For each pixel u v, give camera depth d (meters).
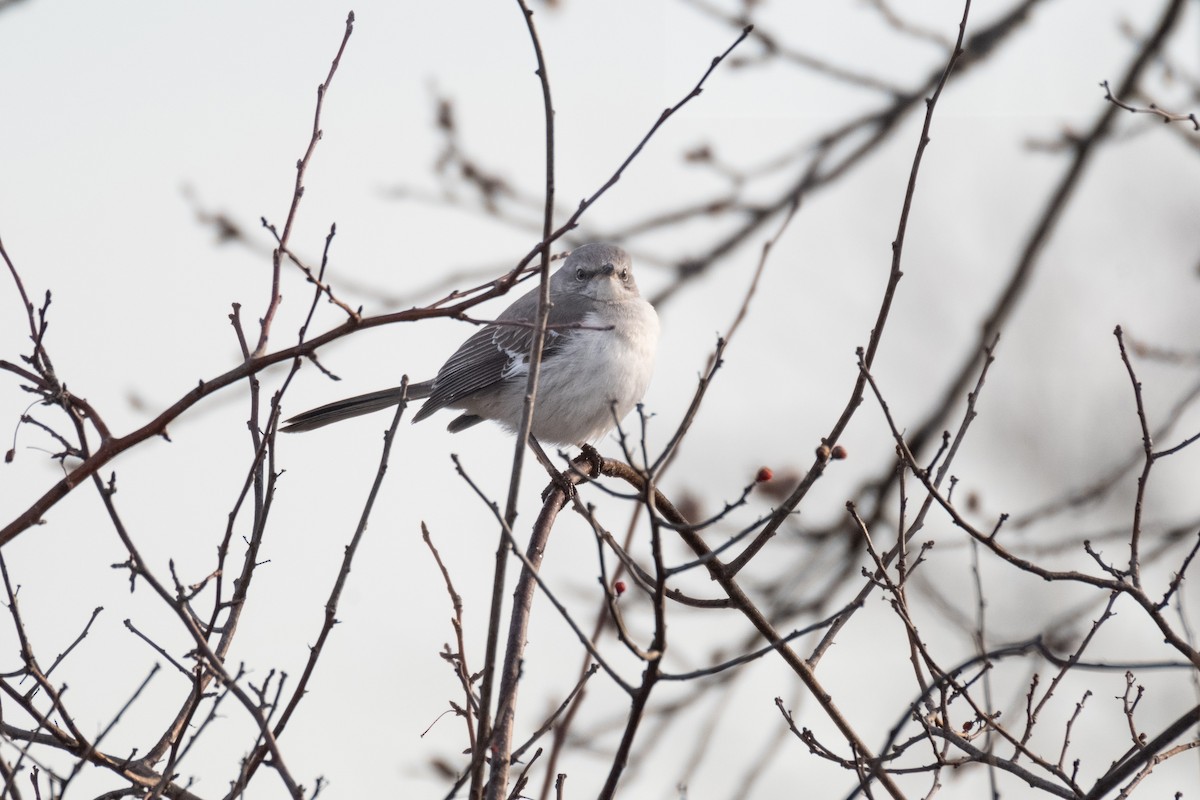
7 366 6.96
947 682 6.26
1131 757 7.20
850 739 7.61
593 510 5.85
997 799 6.89
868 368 7.33
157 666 7.02
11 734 7.06
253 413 7.75
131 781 7.06
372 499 6.81
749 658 5.85
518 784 6.68
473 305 7.12
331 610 6.70
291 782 6.14
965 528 7.11
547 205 6.64
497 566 6.20
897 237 7.36
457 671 6.88
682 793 8.16
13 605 6.73
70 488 7.03
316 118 7.66
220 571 7.05
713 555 5.82
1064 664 6.34
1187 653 6.73
